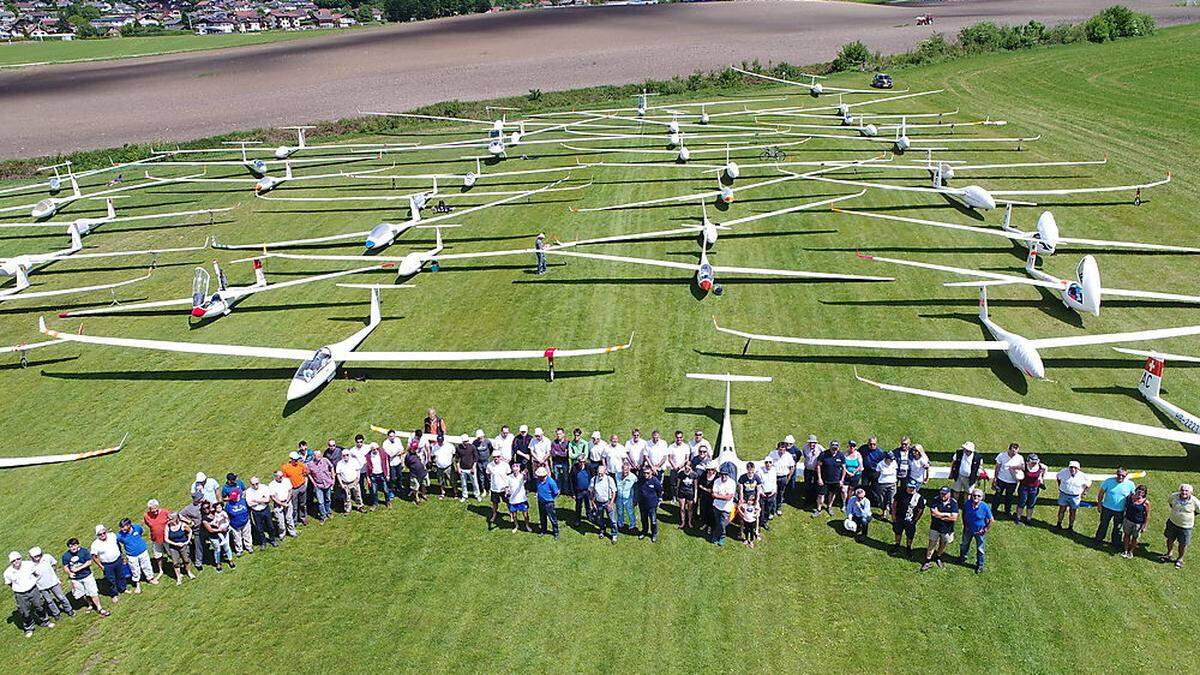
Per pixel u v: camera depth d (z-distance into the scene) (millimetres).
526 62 124688
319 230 48625
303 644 18141
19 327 36812
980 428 24906
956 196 45219
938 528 18859
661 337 31969
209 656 17984
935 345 28281
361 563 20641
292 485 21562
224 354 31734
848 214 45281
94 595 19266
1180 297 31094
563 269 39656
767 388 27828
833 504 22031
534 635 17969
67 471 25516
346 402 28547
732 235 43219
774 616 18203
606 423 26203
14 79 133125
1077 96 73250
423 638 18078
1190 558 19375
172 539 19906
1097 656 16828
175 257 45500
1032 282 32250
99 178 67250
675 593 19000
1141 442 23938
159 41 184250
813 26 146875
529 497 23016
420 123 84000
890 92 82938
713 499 19984
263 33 194000
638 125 73688
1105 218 42750
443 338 32875
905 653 17094
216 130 89500
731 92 91188
